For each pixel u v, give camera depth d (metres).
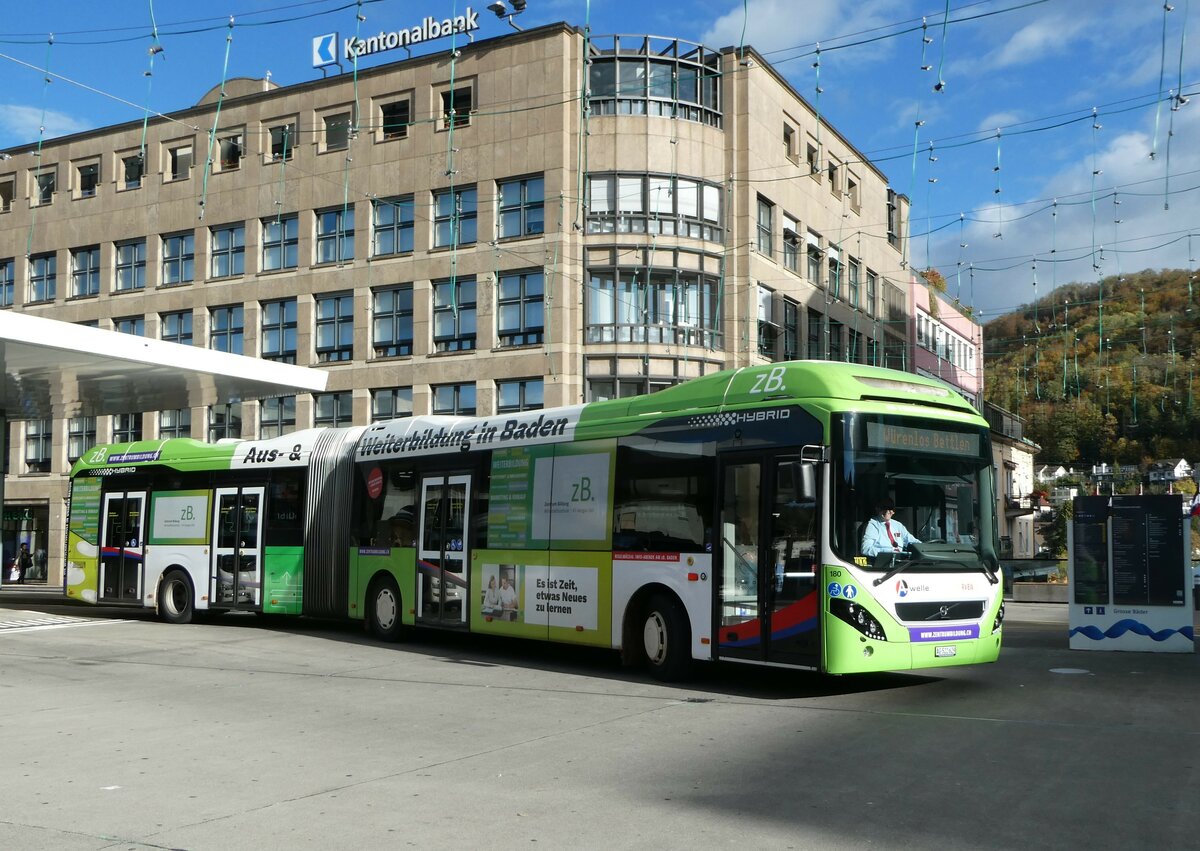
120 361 23.00
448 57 36.22
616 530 13.65
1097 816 6.54
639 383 33.91
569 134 34.41
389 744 9.07
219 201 40.41
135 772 8.11
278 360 38.84
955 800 6.94
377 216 37.31
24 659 15.29
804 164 40.12
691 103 35.22
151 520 21.50
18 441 46.31
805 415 11.59
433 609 16.44
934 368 54.59
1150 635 15.84
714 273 35.12
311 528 18.86
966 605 11.70
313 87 38.72
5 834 6.43
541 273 34.44
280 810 6.90
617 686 12.49
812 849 5.92
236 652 16.08
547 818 6.61
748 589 11.90
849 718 10.07
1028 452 60.09
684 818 6.57
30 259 44.78
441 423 16.92
